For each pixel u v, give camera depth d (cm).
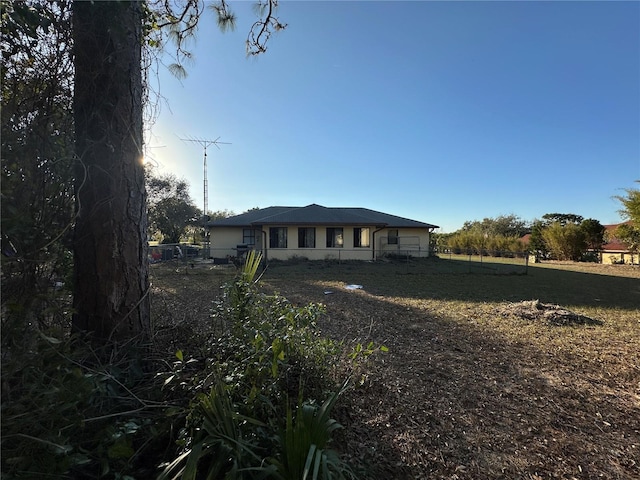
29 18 164
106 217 237
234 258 1722
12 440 127
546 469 220
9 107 160
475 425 271
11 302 134
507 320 637
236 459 155
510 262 2253
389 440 242
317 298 841
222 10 371
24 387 132
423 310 716
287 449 155
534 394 332
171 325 312
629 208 1788
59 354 144
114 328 237
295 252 1833
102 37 218
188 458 142
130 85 244
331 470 163
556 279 1323
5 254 145
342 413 271
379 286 1068
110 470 157
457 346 479
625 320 654
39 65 178
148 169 303
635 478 214
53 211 176
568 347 482
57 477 129
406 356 429
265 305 307
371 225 1834
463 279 1280
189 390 200
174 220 2941
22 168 159
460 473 212
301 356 263
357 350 278
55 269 174
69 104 200
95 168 230
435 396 319
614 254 2250
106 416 158
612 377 378
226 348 256
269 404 191
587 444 250
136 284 254
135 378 220
